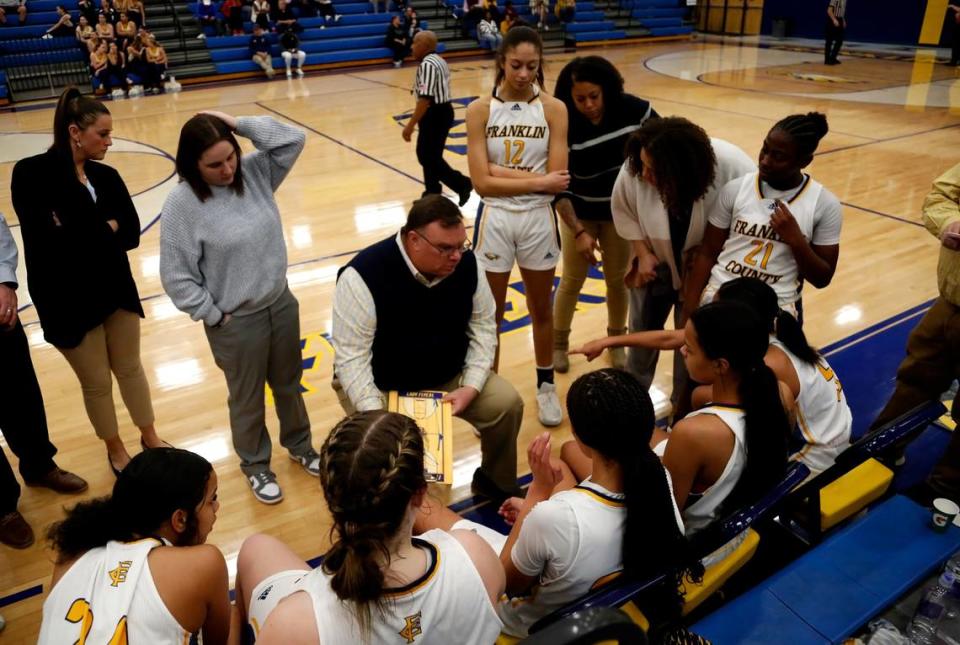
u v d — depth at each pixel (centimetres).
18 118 1159
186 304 249
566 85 311
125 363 294
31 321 452
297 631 122
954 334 255
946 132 877
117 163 837
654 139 246
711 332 175
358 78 1468
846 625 173
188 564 150
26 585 252
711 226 266
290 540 272
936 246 536
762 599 180
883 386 360
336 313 232
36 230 251
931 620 183
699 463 179
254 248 253
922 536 198
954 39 1393
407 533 127
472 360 251
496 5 1825
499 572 139
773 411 178
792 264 249
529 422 341
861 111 1012
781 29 1977
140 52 1334
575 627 96
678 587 168
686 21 2141
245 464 293
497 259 311
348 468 120
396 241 228
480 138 299
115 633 138
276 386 291
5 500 264
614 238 340
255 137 252
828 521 212
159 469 157
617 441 150
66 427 345
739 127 934
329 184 731
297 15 1675
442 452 219
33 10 1483
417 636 126
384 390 250
